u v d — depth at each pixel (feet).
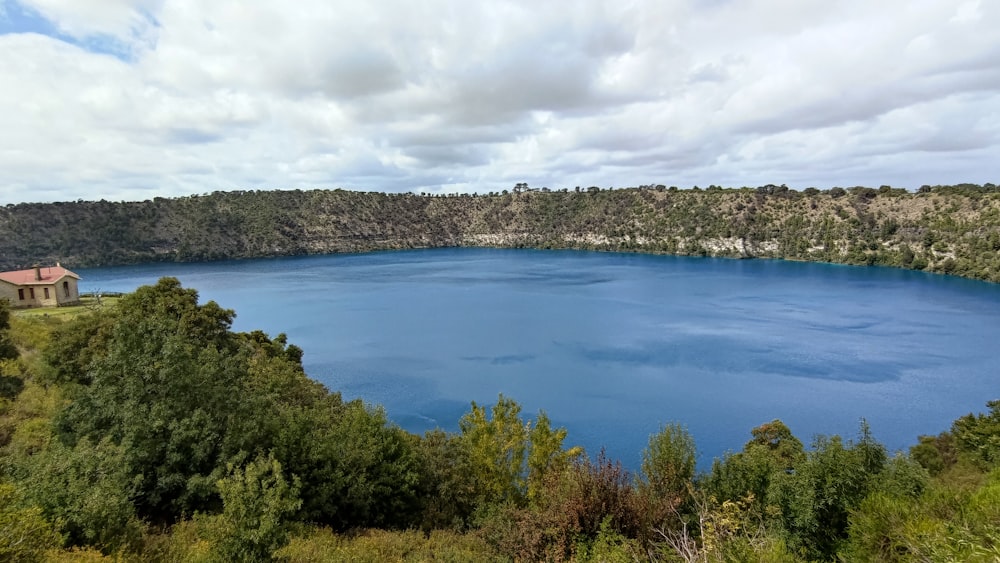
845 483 50.75
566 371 226.99
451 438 96.32
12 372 99.35
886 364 227.81
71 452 47.75
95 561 36.42
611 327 312.71
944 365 225.56
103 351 98.84
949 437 131.64
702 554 31.78
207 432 57.16
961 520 29.01
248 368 113.91
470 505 80.84
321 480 64.80
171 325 71.56
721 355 246.68
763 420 171.01
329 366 239.30
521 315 353.51
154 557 43.50
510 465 82.33
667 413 177.37
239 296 440.04
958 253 500.74
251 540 40.55
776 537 38.68
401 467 73.15
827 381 207.31
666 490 54.70
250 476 44.39
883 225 586.86
